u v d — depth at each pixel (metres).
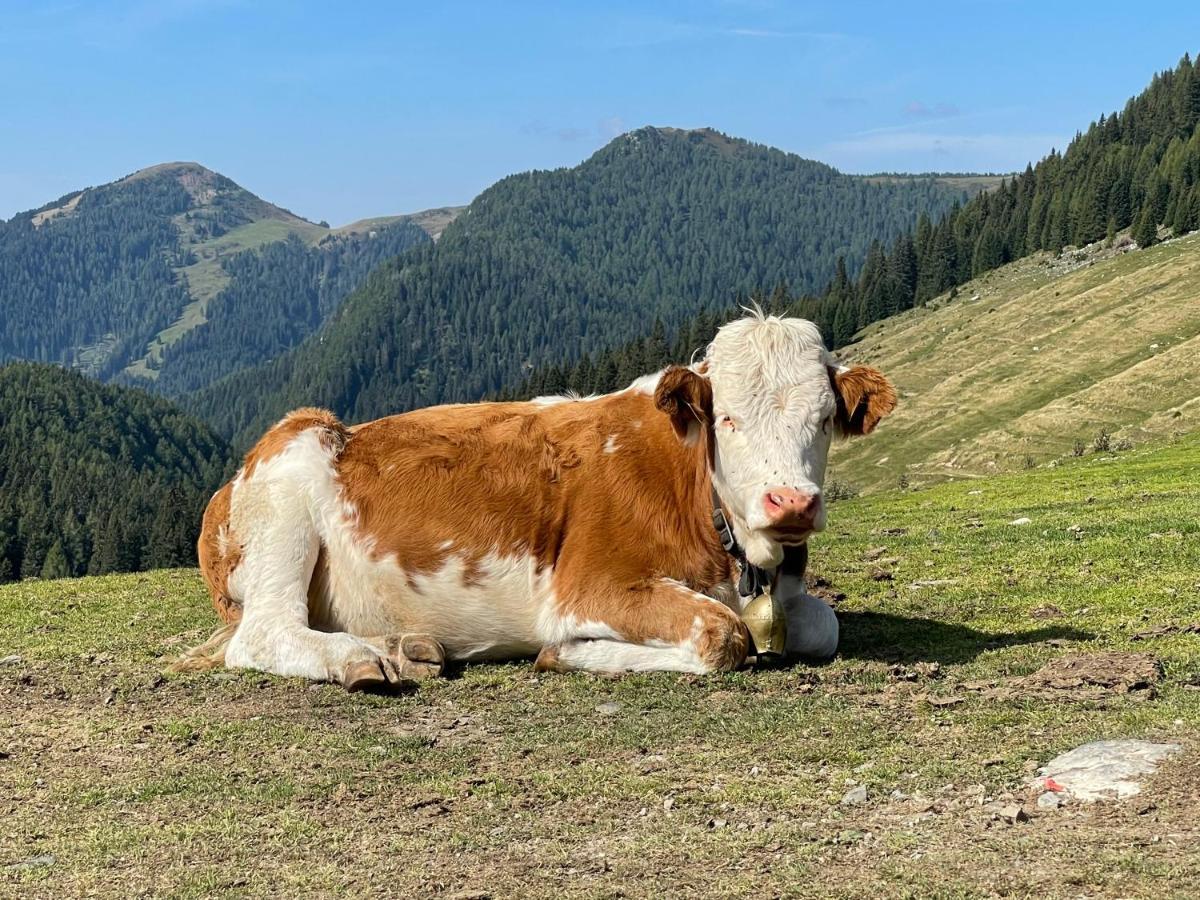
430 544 3.72
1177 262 58.12
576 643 3.61
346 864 2.41
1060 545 5.66
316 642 3.67
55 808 2.79
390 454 3.82
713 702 3.23
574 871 2.31
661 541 3.58
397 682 3.52
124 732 3.29
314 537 3.81
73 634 4.83
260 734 3.21
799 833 2.38
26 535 70.75
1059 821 2.32
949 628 4.06
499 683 3.56
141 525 66.62
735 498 3.41
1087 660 3.29
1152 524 6.08
